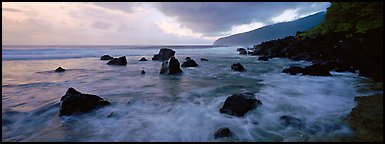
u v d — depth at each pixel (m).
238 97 8.52
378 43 14.53
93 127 7.23
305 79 15.43
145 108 9.09
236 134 6.55
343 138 5.91
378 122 6.49
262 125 7.15
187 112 8.53
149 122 7.59
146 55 46.62
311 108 8.62
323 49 24.95
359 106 8.18
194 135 6.59
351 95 10.38
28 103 9.87
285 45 36.38
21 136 6.62
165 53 34.69
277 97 10.45
